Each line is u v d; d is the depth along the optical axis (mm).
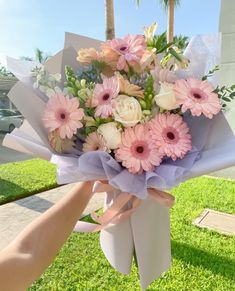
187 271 1288
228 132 513
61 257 1423
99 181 529
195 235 1617
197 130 536
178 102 490
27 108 521
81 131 539
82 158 475
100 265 1358
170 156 481
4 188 2578
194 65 576
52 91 534
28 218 2020
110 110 486
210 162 489
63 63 599
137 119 485
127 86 505
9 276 414
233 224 1753
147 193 509
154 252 626
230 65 2500
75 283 1237
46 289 1202
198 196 2229
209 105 488
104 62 564
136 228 600
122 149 481
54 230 488
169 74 537
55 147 531
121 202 543
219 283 1209
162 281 1218
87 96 525
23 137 521
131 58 531
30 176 3006
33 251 461
